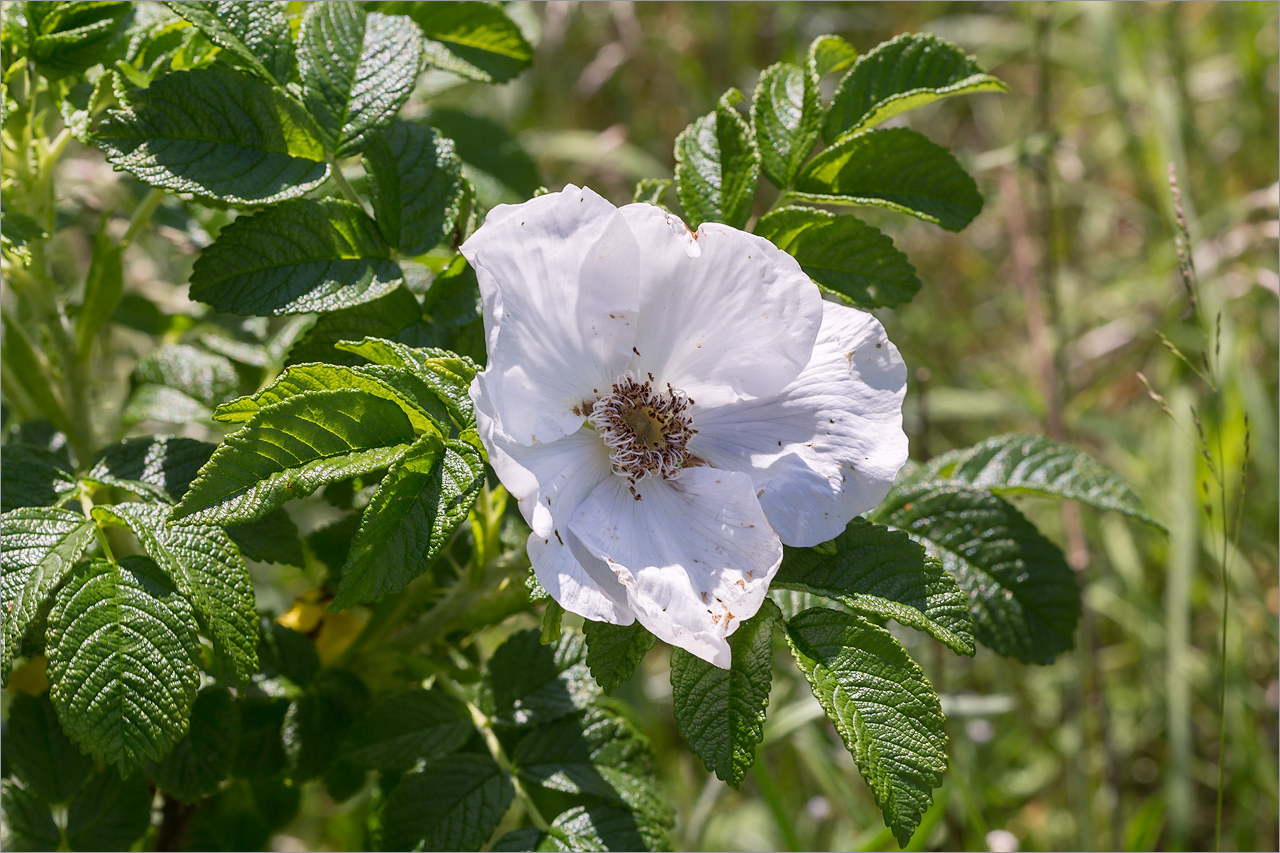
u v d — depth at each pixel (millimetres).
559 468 448
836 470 451
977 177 775
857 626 435
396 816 486
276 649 516
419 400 437
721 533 446
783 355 453
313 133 475
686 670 432
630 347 454
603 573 438
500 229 439
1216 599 768
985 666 768
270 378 555
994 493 518
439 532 426
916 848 589
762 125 499
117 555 521
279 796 557
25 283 516
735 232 449
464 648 551
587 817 485
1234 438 714
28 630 477
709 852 684
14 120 499
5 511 472
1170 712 667
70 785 506
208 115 468
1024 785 726
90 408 554
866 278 480
